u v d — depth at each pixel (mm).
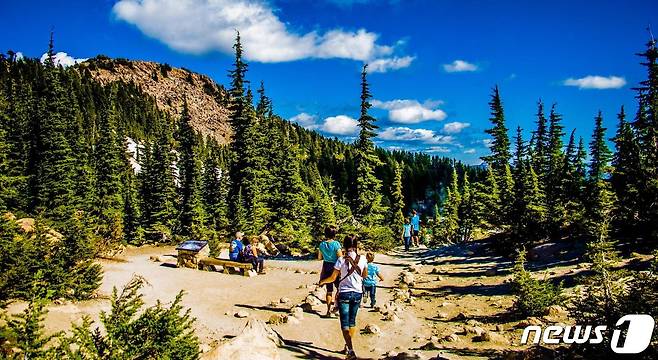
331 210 31109
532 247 21172
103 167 46906
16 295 8297
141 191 51750
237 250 19656
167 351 6141
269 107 40875
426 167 164875
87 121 127438
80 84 177250
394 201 45250
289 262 24297
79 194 42812
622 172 17672
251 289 15219
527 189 24516
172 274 17438
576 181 28047
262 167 36125
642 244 14906
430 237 50250
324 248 11078
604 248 8195
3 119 31938
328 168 144250
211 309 12070
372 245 30141
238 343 7145
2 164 15641
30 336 5395
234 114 35875
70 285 10188
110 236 22438
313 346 8984
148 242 42844
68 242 11523
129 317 6355
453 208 52719
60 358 5551
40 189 33469
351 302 8258
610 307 7660
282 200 34469
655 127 21422
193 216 44250
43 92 47188
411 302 13672
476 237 40156
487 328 10109
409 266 21859
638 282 7805
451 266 20781
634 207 15773
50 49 48750
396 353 8219
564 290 12133
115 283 14164
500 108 35250
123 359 5777
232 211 37344
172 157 49156
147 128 179875
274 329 9906
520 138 35156
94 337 5980
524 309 10742
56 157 36562
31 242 9883
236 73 35250
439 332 10148
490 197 36500
